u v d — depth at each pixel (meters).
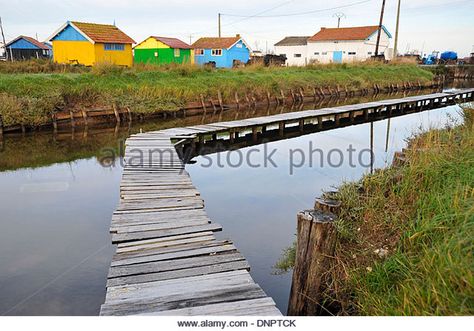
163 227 4.25
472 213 3.12
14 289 3.83
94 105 13.16
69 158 8.98
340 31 40.34
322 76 23.02
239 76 19.30
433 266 2.84
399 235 3.70
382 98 22.00
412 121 14.31
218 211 5.89
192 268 3.40
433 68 33.09
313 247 3.35
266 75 20.42
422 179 4.37
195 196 5.28
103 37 24.86
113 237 3.99
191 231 4.16
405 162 5.02
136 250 3.73
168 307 2.80
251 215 5.74
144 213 4.65
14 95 11.59
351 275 3.34
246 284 3.13
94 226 5.31
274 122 11.59
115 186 7.06
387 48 41.00
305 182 7.38
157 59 31.84
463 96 21.02
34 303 3.60
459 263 2.63
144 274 3.29
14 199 6.32
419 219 3.61
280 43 43.66
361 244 3.68
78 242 4.83
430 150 5.00
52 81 13.24
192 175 7.87
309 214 3.45
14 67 16.34
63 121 12.17
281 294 3.80
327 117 14.20
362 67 27.41
